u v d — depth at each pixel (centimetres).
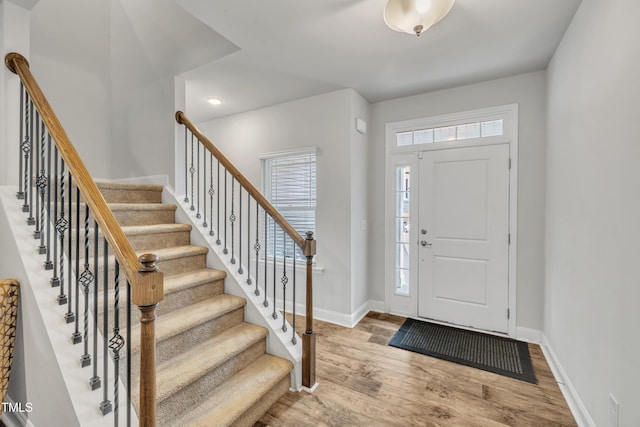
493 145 291
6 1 173
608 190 147
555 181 233
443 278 318
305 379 206
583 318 176
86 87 321
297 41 225
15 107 175
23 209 170
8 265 163
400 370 229
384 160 347
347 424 173
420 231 329
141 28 299
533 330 275
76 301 136
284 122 352
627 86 130
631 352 126
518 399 196
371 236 358
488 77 284
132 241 224
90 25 322
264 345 215
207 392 169
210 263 249
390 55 244
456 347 265
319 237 332
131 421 124
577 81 187
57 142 141
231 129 396
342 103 315
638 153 122
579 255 183
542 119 269
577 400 182
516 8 186
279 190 373
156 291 108
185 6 186
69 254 142
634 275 124
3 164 173
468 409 186
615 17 141
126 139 321
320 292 333
